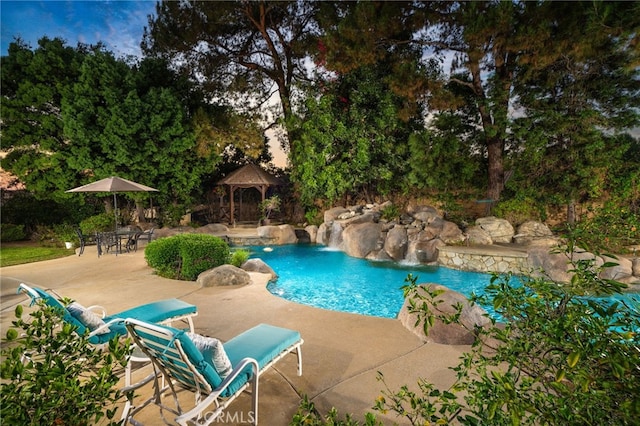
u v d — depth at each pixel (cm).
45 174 1602
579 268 156
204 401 238
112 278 822
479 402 151
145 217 1916
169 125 1772
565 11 1138
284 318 543
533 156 1351
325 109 1764
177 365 253
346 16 1491
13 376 163
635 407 106
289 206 2233
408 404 309
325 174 1759
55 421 171
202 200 2202
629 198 1226
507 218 1384
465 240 1217
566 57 1207
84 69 1559
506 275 175
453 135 1538
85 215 1759
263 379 360
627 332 125
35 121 1605
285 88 2092
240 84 1992
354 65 1491
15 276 848
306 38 1934
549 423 126
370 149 1766
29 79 1559
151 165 1748
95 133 1588
